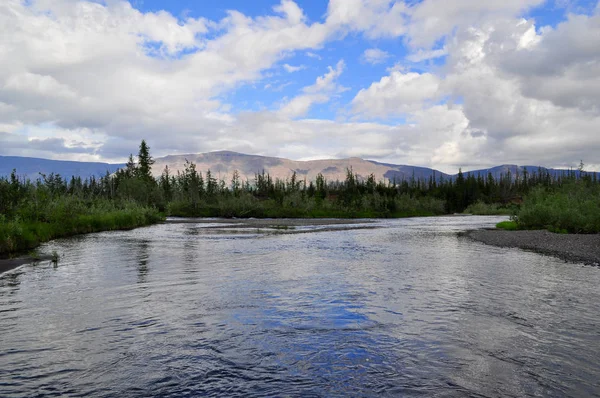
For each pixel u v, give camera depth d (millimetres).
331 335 9430
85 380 7051
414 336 9367
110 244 30453
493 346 8734
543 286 15008
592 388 6746
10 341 8953
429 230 49062
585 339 9156
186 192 109062
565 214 37969
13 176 36531
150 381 7012
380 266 19953
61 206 41406
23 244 26844
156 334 9461
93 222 45594
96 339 9102
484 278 16641
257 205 94312
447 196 145500
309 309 11695
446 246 29844
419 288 14633
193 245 30188
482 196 148875
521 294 13656
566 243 28859
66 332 9578
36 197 39031
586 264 20531
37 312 11273
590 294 13656
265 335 9422
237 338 9195
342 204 108250
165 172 139125
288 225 60625
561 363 7797
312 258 22953
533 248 27984
